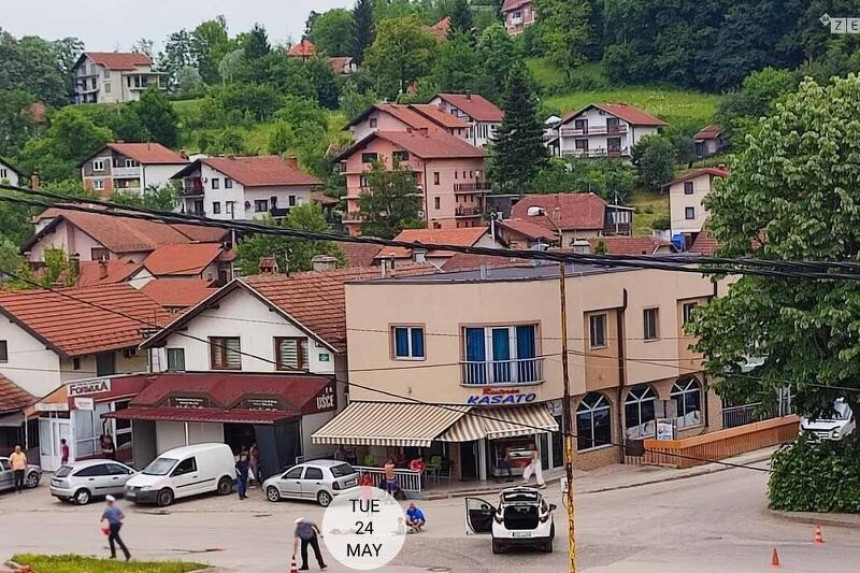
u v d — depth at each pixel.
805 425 60.09
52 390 63.94
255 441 59.09
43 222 146.00
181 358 62.56
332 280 63.66
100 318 67.12
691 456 58.38
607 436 59.81
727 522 45.81
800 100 45.62
